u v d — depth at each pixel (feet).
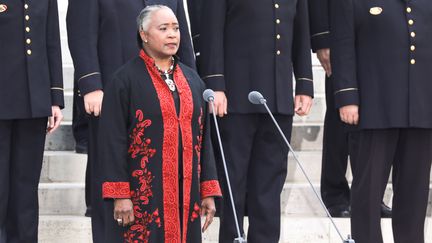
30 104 74.33
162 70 62.59
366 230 76.13
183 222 61.57
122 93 61.26
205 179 63.62
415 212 77.05
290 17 78.59
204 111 63.87
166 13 62.08
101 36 74.33
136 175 61.21
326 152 88.53
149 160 61.21
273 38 77.66
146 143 61.26
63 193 88.43
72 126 96.02
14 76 74.28
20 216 75.25
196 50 81.10
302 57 79.25
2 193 74.23
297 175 95.09
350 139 78.43
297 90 79.15
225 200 77.46
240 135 77.36
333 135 87.81
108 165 60.95
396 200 77.77
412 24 75.77
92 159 74.18
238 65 77.46
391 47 75.77
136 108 61.31
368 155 76.33
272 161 77.92
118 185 60.64
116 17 74.28
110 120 61.26
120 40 74.23
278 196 78.02
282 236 85.30
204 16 77.61
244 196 77.77
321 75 106.83
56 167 92.84
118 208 60.64
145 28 62.08
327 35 83.20
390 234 85.81
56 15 76.84
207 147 63.93
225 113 76.43
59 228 83.61
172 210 61.26
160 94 61.67
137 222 61.05
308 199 90.22
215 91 76.38
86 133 94.17
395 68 75.66
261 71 77.20
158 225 60.90
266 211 77.56
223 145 77.66
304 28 79.46
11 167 75.41
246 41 77.51
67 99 101.50
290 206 90.27
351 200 77.66
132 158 61.41
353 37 76.74
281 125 78.02
